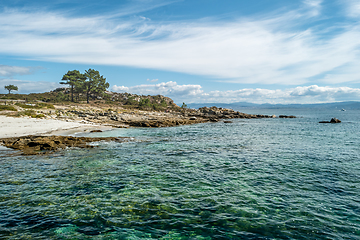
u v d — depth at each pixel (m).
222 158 18.73
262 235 7.51
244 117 102.38
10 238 7.23
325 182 12.66
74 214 8.89
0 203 9.84
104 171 14.82
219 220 8.48
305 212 9.14
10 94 126.94
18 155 19.41
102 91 138.25
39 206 9.59
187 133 38.38
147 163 17.03
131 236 7.43
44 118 47.78
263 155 19.86
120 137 31.00
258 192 11.21
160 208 9.46
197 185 12.21
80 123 46.47
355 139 29.62
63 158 18.52
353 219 8.58
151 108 118.62
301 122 70.38
